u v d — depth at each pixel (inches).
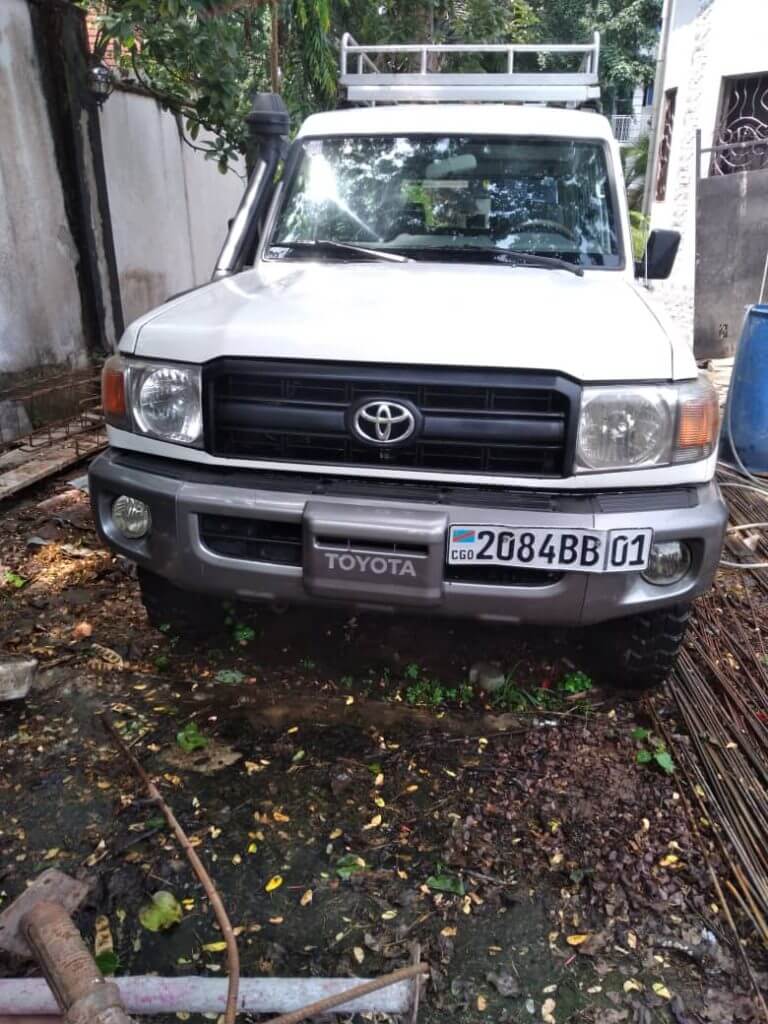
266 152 139.1
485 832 91.7
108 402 102.0
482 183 138.2
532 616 93.3
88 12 271.3
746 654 127.3
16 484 174.2
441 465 93.0
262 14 311.0
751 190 324.2
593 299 104.9
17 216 217.0
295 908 82.0
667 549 93.0
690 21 426.0
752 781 99.3
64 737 105.3
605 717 111.7
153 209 303.9
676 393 90.1
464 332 90.7
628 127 1061.8
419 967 61.1
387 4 381.7
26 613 134.2
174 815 92.9
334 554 90.7
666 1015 72.4
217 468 97.9
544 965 76.7
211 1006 61.8
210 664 121.2
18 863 85.7
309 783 98.5
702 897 83.9
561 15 985.5
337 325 92.6
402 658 122.3
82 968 51.8
